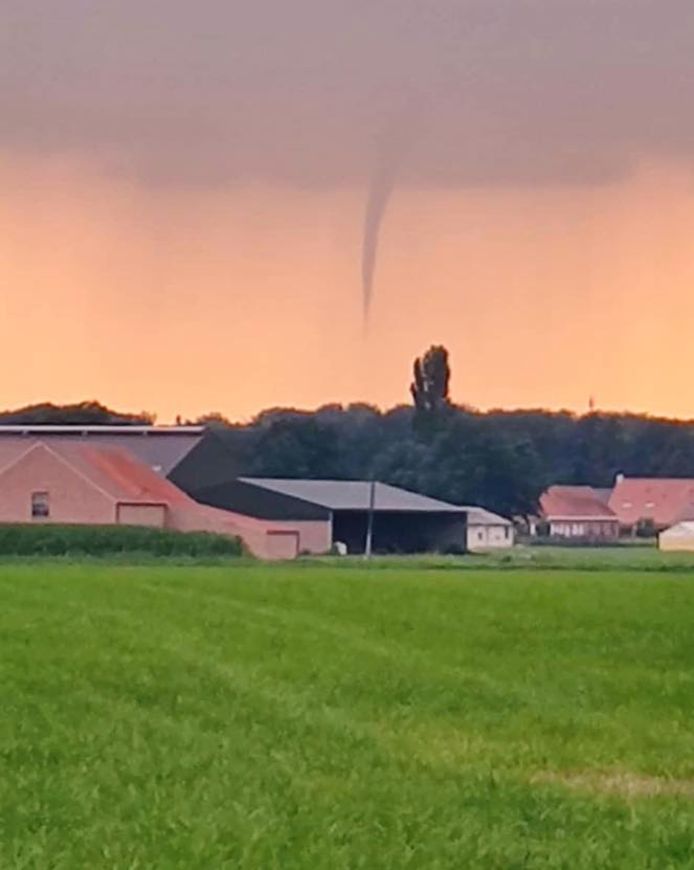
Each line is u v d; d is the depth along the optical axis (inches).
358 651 3444.9
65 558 7362.2
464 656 3437.5
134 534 7652.6
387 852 1487.5
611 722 2503.7
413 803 1731.1
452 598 4815.5
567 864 1475.1
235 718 2375.7
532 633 3932.1
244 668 3041.3
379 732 2311.8
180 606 4345.5
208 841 1499.8
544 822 1665.8
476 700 2736.2
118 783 1803.6
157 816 1614.2
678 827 1646.2
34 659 3083.2
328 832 1555.1
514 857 1491.1
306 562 7185.0
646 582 5462.6
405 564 6929.1
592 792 1872.5
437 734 2326.5
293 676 2965.1
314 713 2466.8
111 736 2154.3
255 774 1875.0
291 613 4259.4
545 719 2522.1
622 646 3671.3
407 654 3427.7
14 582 5103.3
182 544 7706.7
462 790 1839.3
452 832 1585.9
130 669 2950.3
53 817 1617.9
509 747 2215.8
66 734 2167.8
